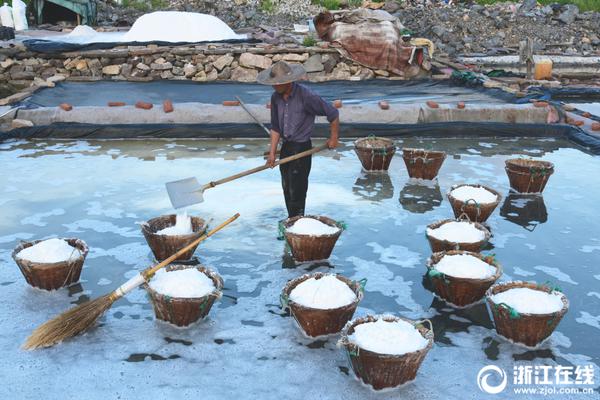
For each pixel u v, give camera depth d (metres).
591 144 9.58
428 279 5.43
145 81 13.86
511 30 19.70
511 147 9.80
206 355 4.32
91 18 18.94
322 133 10.23
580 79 16.44
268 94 12.57
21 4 17.86
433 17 19.72
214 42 14.89
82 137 9.95
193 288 4.60
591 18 20.58
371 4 20.23
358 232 6.36
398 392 3.95
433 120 10.48
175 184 5.66
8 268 5.48
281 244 6.07
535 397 3.92
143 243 6.05
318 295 4.45
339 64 14.28
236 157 9.01
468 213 6.38
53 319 4.36
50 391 3.93
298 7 20.81
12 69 13.84
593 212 7.00
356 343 3.91
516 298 4.44
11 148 9.38
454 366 4.23
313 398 3.90
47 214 6.71
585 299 5.09
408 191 7.58
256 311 4.89
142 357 4.28
